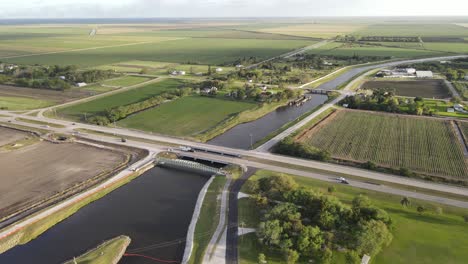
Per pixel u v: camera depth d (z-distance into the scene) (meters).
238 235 70.81
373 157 106.25
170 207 84.00
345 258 62.75
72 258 67.06
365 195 82.88
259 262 63.19
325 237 65.44
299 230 66.56
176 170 103.19
